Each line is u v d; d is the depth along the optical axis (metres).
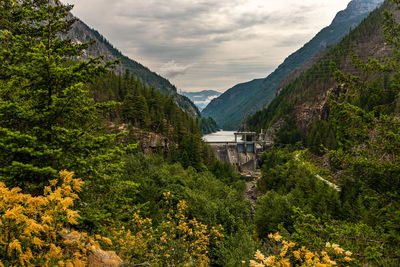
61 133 6.77
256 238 27.27
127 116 70.75
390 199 6.68
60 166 6.75
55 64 6.20
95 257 5.45
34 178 6.03
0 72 6.86
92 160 7.14
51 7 8.40
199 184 39.44
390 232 6.46
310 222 7.34
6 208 3.28
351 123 7.09
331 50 158.75
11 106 5.91
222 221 24.75
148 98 94.19
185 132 86.44
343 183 28.23
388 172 6.72
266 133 142.75
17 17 9.14
